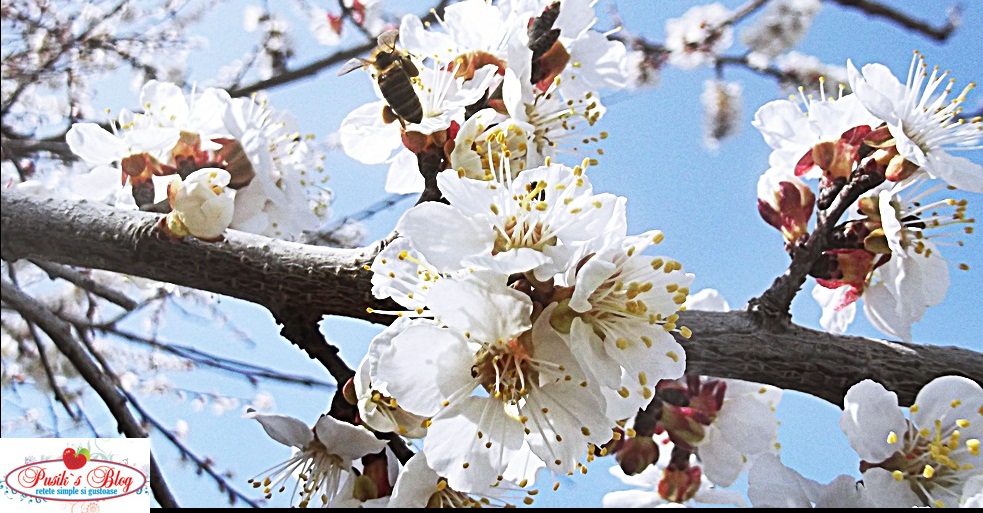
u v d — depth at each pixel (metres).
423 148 0.25
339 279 0.24
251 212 0.26
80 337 0.34
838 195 0.24
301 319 0.24
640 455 0.26
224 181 0.24
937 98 0.25
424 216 0.22
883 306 0.25
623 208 0.22
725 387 0.27
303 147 0.28
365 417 0.22
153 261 0.24
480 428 0.22
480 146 0.25
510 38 0.26
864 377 0.23
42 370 0.50
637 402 0.22
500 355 0.22
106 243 0.24
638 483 0.28
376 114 0.26
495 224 0.22
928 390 0.23
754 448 0.27
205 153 0.26
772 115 0.25
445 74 0.26
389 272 0.22
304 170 0.28
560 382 0.22
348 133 0.27
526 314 0.21
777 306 0.24
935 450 0.22
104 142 0.26
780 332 0.24
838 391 0.24
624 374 0.22
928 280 0.25
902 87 0.25
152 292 0.39
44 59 0.48
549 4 0.27
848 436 0.23
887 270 0.25
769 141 0.26
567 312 0.22
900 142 0.24
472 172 0.24
